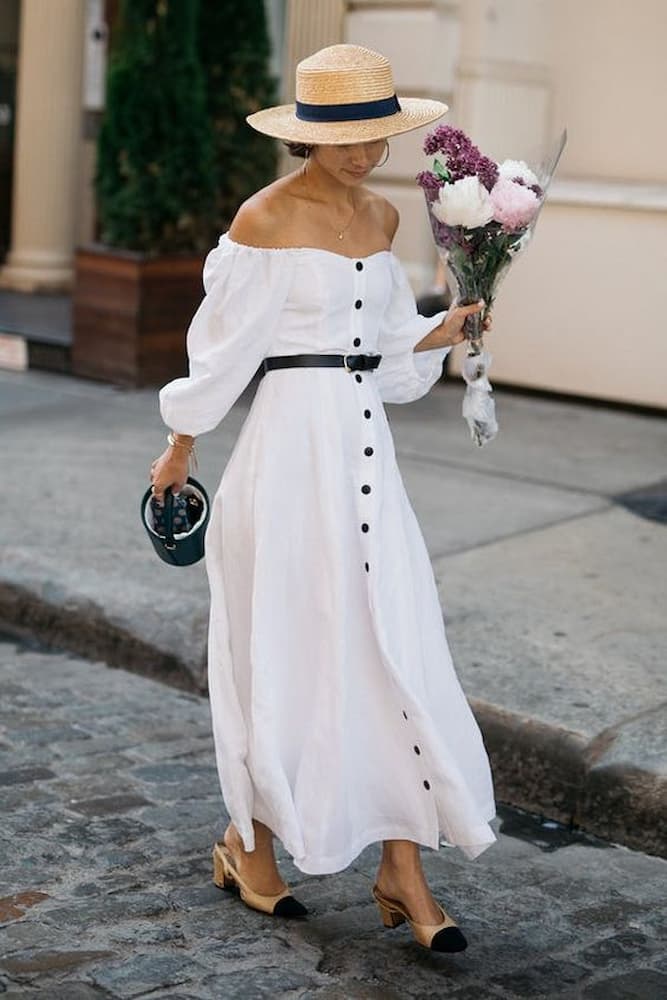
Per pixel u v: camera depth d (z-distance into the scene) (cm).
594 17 1170
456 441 1048
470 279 449
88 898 480
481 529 846
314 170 438
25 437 1030
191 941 455
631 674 638
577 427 1101
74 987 425
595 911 489
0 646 743
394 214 459
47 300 1488
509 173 443
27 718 639
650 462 1009
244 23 1206
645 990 438
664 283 1112
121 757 599
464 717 453
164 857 512
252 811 456
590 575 773
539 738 580
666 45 1139
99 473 943
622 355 1141
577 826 562
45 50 1486
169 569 771
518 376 1193
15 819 536
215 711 455
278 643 444
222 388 439
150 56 1163
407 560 446
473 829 427
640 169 1165
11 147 1681
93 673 706
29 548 797
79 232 1606
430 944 443
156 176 1182
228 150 1220
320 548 441
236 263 431
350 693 444
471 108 1172
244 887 475
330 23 1207
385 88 429
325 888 496
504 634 682
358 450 444
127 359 1198
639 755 558
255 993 427
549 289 1166
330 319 439
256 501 442
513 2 1166
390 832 451
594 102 1181
